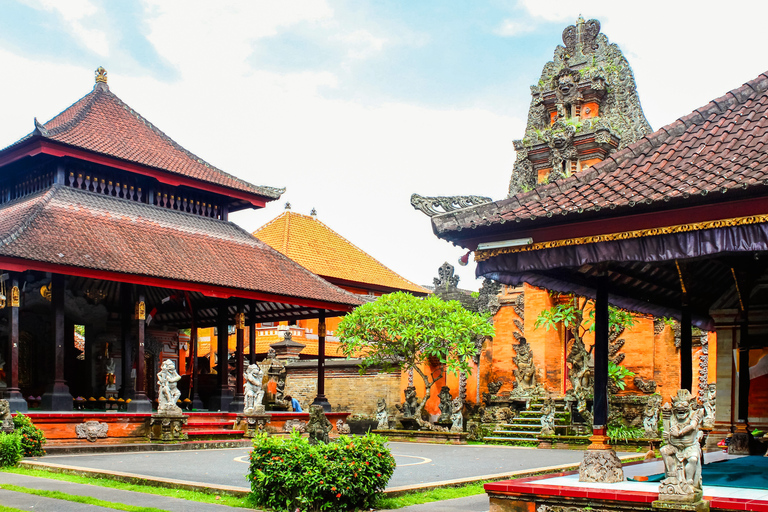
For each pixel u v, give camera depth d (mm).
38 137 27812
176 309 38844
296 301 32719
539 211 11367
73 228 27422
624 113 37719
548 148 37719
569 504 10414
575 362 32500
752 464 14977
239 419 29984
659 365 33438
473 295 44875
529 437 31484
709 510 9617
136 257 27875
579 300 32469
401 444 30953
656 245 10672
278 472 12922
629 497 9867
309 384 41875
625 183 11320
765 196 9750
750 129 11430
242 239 34812
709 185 10102
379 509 13281
